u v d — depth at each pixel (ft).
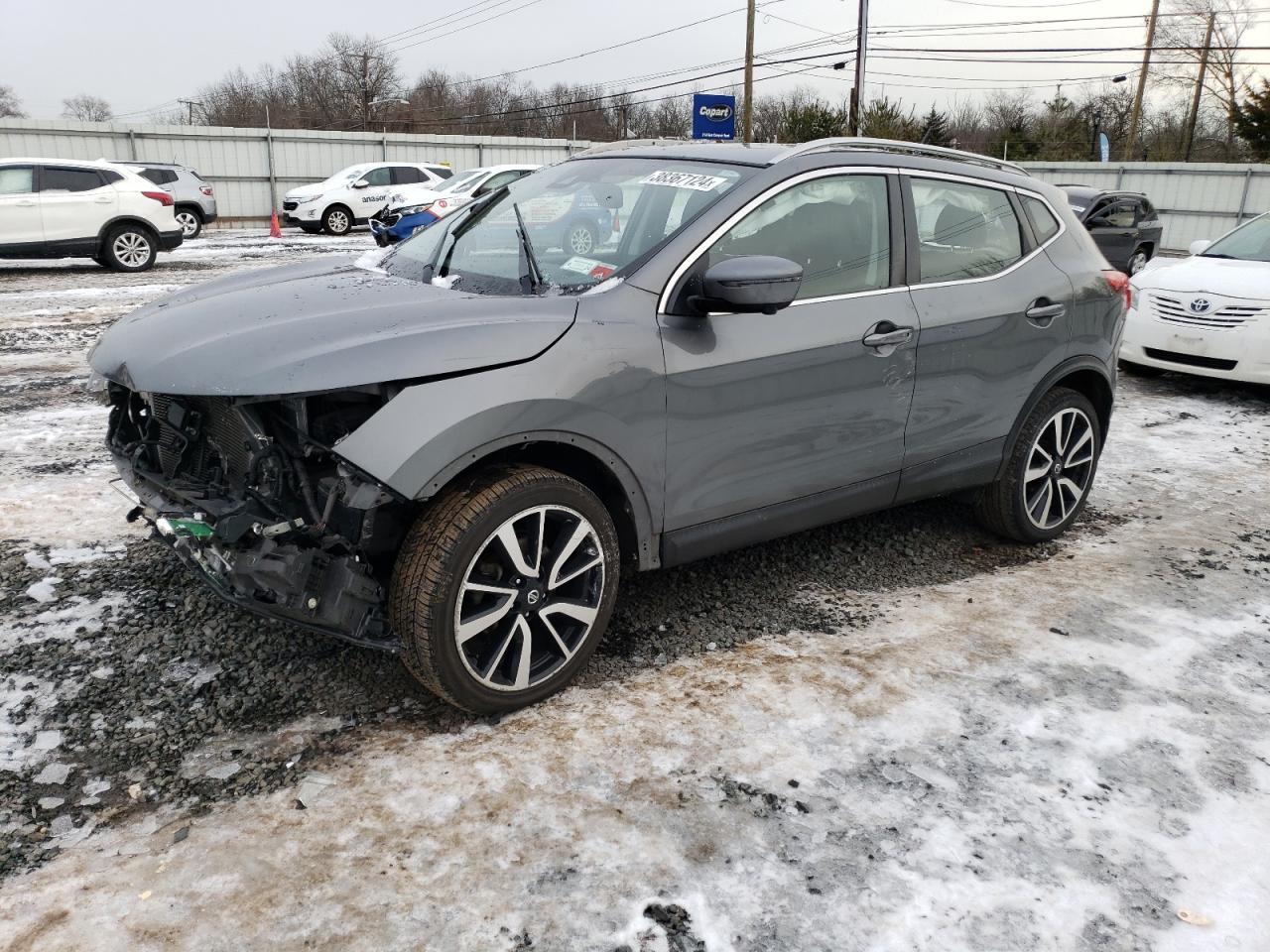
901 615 12.46
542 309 9.66
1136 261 61.21
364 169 77.36
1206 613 12.80
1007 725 9.96
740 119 130.82
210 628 11.30
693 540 10.87
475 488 9.07
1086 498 16.20
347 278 11.60
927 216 12.62
